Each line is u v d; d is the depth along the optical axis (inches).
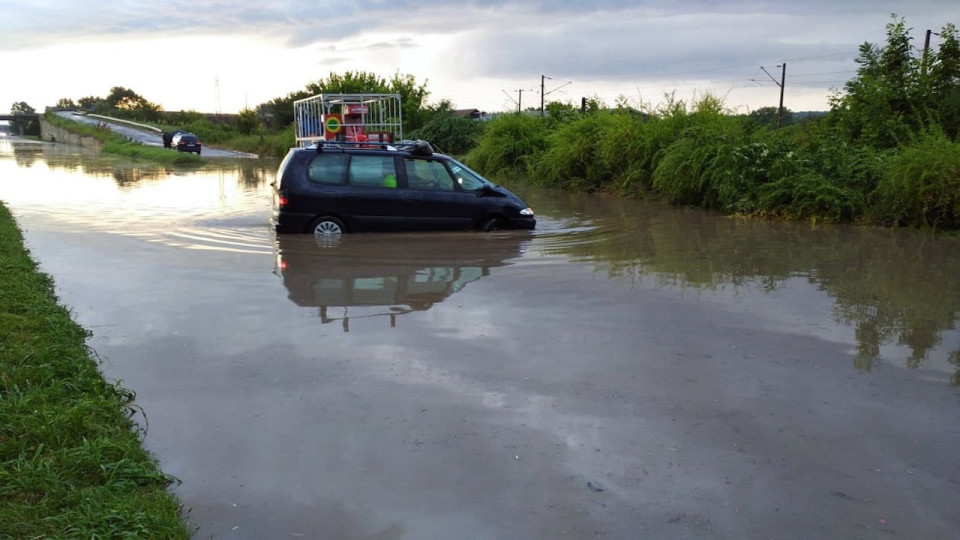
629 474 139.5
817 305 262.1
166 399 175.8
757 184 542.0
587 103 926.4
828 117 653.9
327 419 164.2
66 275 312.8
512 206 442.0
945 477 139.1
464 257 355.3
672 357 204.5
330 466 142.9
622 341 219.0
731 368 195.9
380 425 161.0
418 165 431.8
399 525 123.0
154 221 487.2
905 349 212.5
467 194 434.6
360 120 701.9
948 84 622.8
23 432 149.5
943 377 190.2
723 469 141.5
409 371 193.5
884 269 327.9
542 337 222.8
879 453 148.4
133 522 118.6
